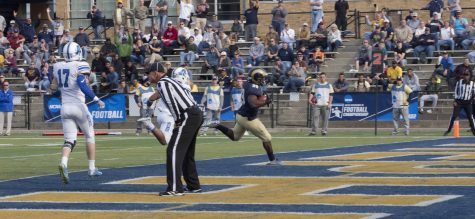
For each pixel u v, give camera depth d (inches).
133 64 2262.6
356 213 635.5
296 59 2129.7
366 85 2028.8
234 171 978.1
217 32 2345.0
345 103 1968.5
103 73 2210.9
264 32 2536.9
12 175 986.7
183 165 778.2
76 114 896.9
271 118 2032.5
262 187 815.1
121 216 647.8
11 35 2513.5
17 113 2231.8
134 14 2493.8
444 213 625.3
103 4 2719.0
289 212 649.6
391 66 2020.2
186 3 2484.0
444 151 1255.5
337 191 771.4
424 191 757.9
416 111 1926.7
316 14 2336.4
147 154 1312.7
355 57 2225.6
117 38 2320.4
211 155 1252.5
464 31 2174.0
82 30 2455.7
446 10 2336.4
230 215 641.0
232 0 2598.4
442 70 2001.7
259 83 1039.0
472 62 2090.3
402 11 2320.4
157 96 797.2
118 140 1727.4
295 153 1259.8
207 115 1903.3
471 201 687.1
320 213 640.4
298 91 2080.5
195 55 2306.8
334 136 1761.8
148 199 741.3
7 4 2802.7
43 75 2306.8
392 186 800.9
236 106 1939.0
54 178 937.5
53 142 1700.3
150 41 2416.3
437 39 2165.4
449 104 1969.7
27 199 755.4
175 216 641.0
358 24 2348.7
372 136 1737.2
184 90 754.8
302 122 2031.3
